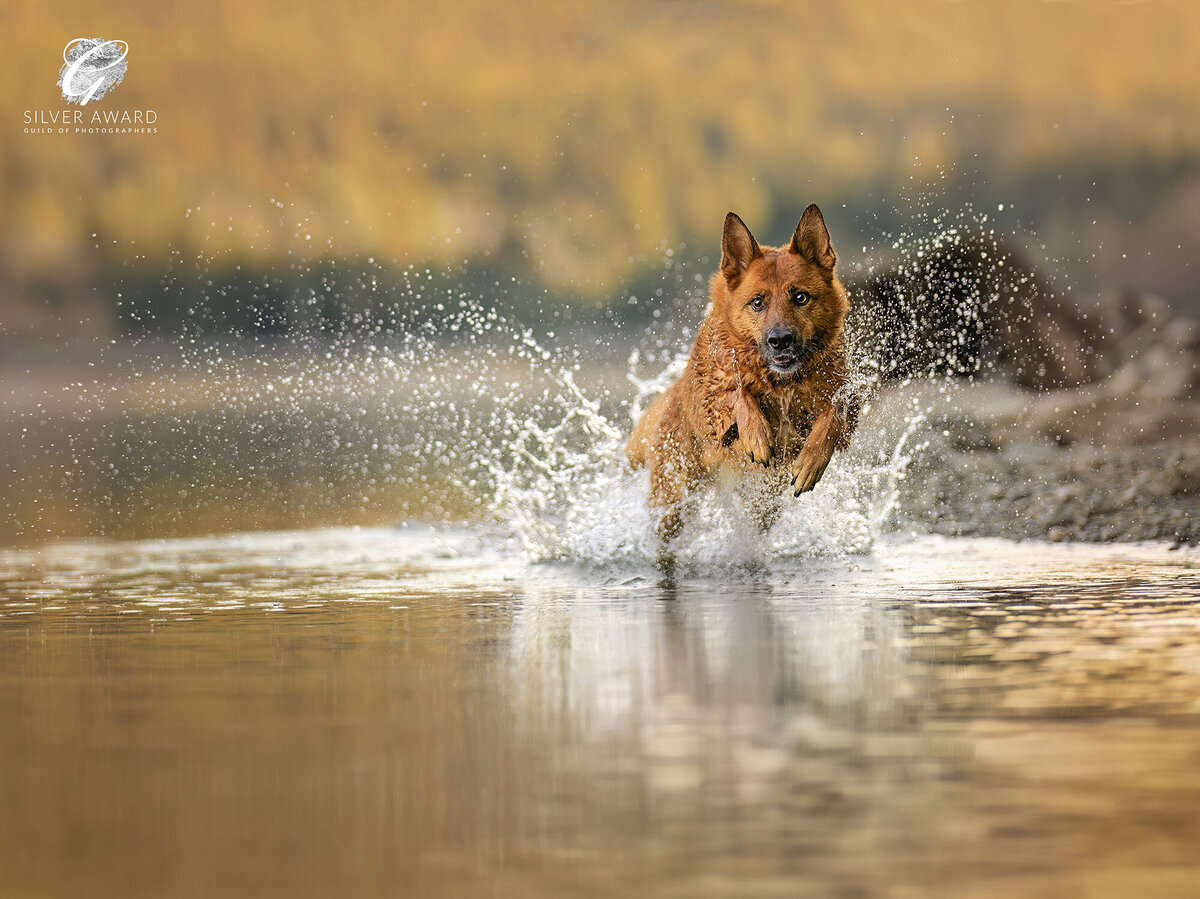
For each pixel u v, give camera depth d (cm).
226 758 507
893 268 2061
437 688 621
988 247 2216
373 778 477
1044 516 1260
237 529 1409
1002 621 767
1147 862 386
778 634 742
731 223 1020
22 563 1159
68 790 469
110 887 379
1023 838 406
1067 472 1496
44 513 1563
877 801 441
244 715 575
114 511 1582
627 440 1161
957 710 557
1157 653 666
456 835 415
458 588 976
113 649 742
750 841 405
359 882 379
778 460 1052
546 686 621
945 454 1658
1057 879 374
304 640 760
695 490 1077
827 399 1017
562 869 386
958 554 1086
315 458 2208
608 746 512
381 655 708
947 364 2056
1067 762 481
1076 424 1784
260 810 443
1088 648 682
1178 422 1756
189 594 963
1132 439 1734
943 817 425
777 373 1005
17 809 449
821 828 416
